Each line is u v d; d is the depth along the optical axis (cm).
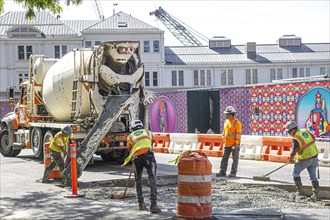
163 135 2356
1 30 6462
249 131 2416
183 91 2834
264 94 2325
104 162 1933
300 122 2131
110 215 954
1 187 1308
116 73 1669
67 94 1756
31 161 1991
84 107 1711
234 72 6975
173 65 6788
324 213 974
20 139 2116
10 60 6359
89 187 1331
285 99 2209
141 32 6550
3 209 1030
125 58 1661
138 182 1005
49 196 1177
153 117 3122
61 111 1822
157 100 3073
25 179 1457
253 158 1933
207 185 899
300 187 1203
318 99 2045
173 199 1169
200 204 892
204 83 6894
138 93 1688
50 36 6406
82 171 1518
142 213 966
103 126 1582
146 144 1001
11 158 2127
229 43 7250
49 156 1391
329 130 1992
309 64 7006
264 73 7006
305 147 1176
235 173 1432
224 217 920
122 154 1844
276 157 1833
